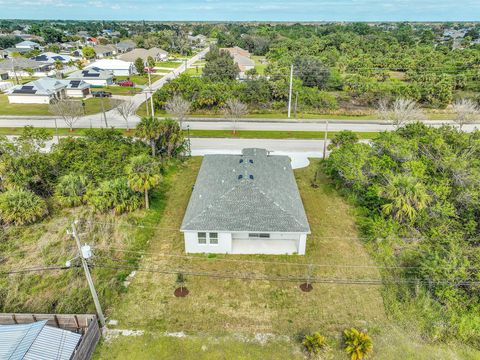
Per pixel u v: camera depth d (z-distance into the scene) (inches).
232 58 3142.2
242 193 875.4
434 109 2156.7
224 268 810.8
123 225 947.3
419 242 852.0
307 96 2132.1
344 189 1120.2
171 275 787.4
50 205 1030.4
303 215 875.4
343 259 845.2
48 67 3208.7
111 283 756.0
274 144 1549.0
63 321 644.1
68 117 1765.5
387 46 3878.0
